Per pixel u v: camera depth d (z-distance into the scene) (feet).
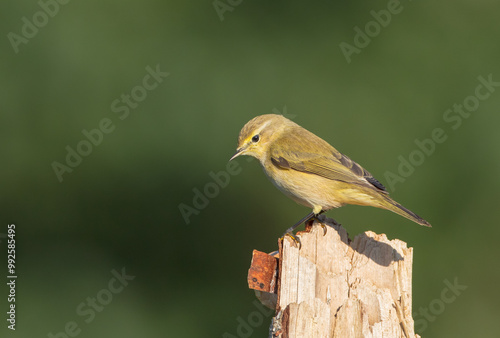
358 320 19.51
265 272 22.17
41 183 45.98
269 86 46.06
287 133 29.76
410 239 47.09
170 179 45.98
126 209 46.29
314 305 19.26
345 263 22.93
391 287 22.07
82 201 46.21
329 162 28.25
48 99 45.21
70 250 46.34
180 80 45.62
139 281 46.50
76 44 45.21
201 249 47.11
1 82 44.96
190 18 47.03
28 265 45.88
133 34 46.16
